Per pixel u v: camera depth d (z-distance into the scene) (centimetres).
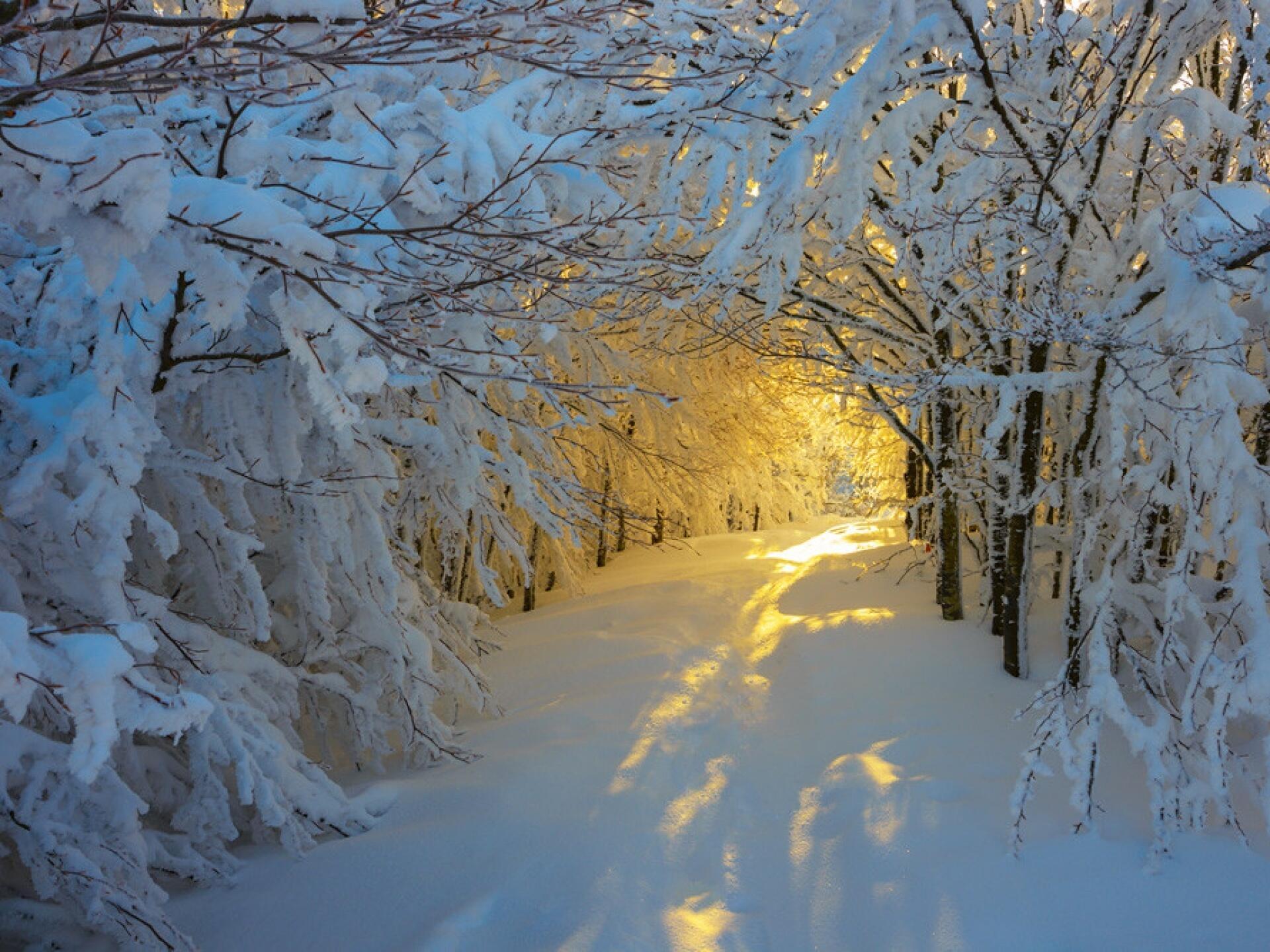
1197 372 431
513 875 386
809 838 438
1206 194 420
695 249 691
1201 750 455
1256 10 472
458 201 380
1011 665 593
